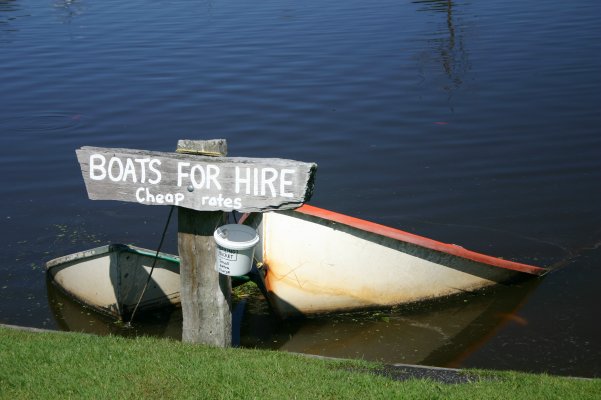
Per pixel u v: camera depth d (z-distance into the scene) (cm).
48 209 1280
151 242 1166
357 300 991
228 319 729
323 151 1523
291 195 646
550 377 665
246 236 691
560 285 1034
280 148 1541
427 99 1816
